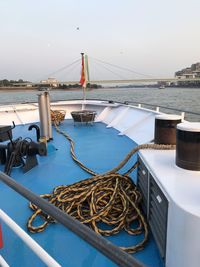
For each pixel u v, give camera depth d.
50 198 2.54
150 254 1.82
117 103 8.21
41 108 5.16
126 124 6.50
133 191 2.46
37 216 2.31
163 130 2.39
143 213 2.26
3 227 2.15
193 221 1.28
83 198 2.40
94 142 5.33
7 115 8.08
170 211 1.46
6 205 2.59
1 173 1.20
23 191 0.98
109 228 2.13
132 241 1.96
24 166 3.53
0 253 1.85
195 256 1.31
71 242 1.97
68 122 8.15
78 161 3.90
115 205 2.35
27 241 1.10
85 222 2.08
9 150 3.55
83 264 1.75
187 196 1.45
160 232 1.70
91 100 9.77
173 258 1.46
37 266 1.72
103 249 0.65
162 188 1.62
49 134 5.43
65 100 9.78
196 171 1.78
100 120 8.09
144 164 2.17
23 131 6.64
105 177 2.70
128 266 0.59
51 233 2.08
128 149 4.75
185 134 1.76
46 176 3.40
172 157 2.15
